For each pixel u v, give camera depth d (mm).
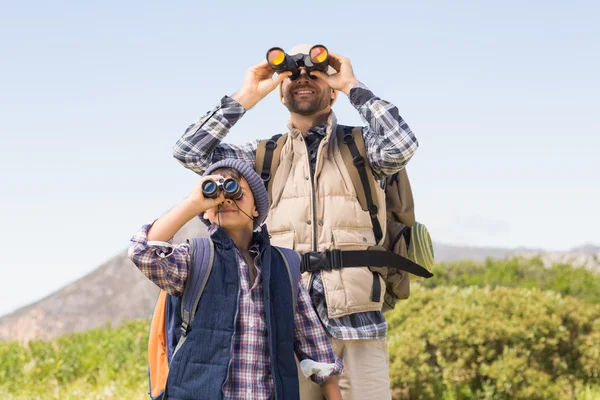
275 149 3928
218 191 2797
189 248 2822
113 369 8430
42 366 8297
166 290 2771
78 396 7180
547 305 7727
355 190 3748
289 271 2971
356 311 3570
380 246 3775
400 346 7566
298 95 3926
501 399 7199
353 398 3570
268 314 2787
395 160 3676
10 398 7227
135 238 2736
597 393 7199
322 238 3666
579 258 18297
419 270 3895
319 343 2977
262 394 2709
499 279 12539
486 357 7363
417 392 7418
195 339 2701
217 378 2639
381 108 3730
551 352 7469
